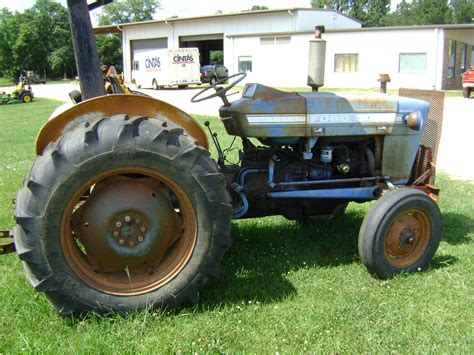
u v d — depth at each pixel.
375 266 3.66
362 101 3.98
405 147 4.20
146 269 3.20
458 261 4.05
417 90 4.72
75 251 3.03
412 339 2.90
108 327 2.96
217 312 3.17
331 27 36.66
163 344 2.81
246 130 3.70
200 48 45.22
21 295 3.35
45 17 66.25
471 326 3.03
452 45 27.62
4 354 2.71
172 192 3.31
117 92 4.39
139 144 2.91
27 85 29.41
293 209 4.22
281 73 31.69
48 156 2.88
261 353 2.74
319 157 4.15
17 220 2.81
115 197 3.07
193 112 15.80
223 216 3.11
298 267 3.92
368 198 4.19
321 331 2.97
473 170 7.52
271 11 35.44
